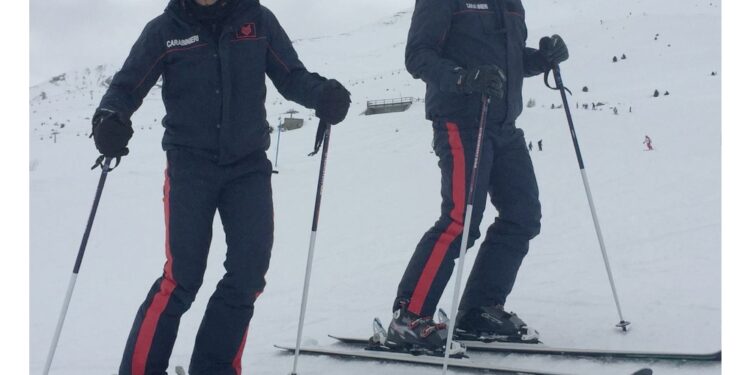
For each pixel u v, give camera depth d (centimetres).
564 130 1883
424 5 318
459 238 314
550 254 604
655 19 4428
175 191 263
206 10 263
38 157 2723
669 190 956
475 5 322
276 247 874
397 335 321
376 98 4031
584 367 291
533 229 332
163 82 269
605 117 2000
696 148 1383
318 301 522
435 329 314
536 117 2167
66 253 939
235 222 266
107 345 437
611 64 3422
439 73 299
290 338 403
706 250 534
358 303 498
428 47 314
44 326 514
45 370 259
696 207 780
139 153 2638
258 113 272
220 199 271
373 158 1889
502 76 286
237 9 267
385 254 744
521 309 407
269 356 356
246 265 263
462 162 313
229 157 264
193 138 263
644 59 3409
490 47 322
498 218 340
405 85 4481
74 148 2952
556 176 1270
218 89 263
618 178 1149
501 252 333
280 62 281
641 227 696
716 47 3419
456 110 317
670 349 296
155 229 1145
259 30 272
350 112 3519
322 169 297
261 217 267
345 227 1009
